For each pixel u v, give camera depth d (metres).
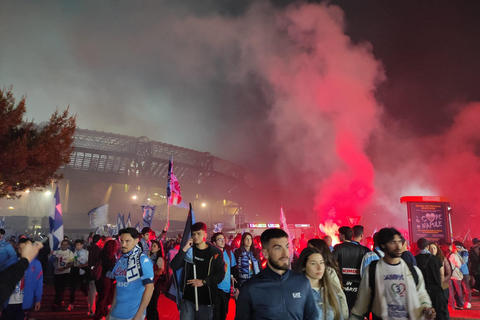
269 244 3.26
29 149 16.42
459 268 11.36
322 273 4.02
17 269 2.88
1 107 15.63
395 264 4.16
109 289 8.11
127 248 4.94
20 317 6.08
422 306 4.04
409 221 15.38
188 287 5.98
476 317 9.62
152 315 7.81
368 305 4.24
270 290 3.18
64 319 9.74
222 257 6.19
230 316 9.33
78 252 11.65
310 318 3.29
